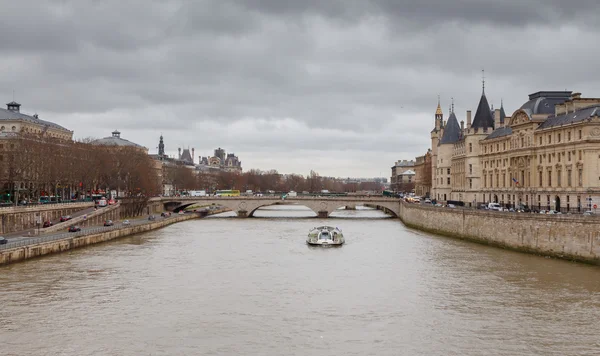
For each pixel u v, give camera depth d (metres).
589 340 74.12
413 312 86.81
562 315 84.38
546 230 135.62
